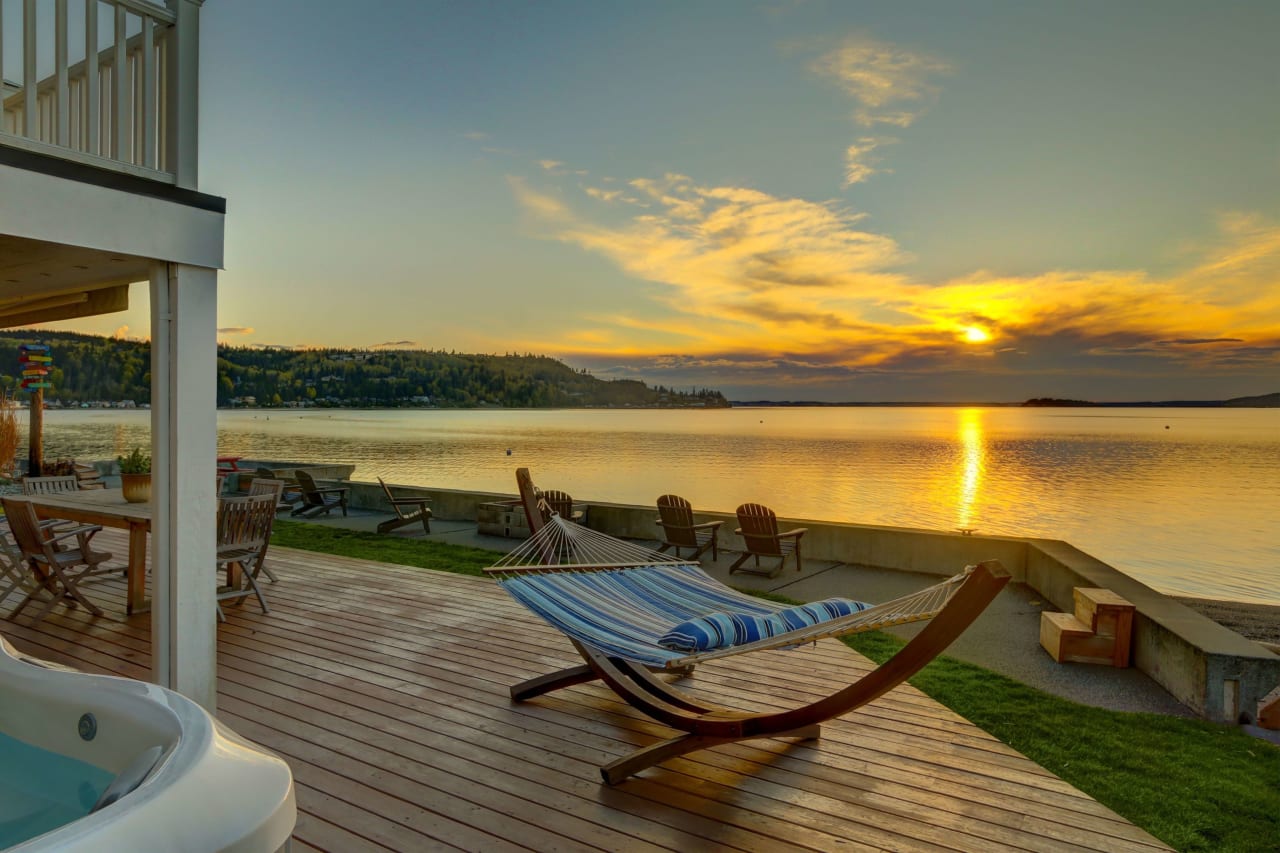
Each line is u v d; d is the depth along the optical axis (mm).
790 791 2920
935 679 4555
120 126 3529
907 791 2932
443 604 5777
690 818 2707
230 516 5258
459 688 4012
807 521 8758
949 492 27984
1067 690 4480
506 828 2621
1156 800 3016
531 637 4934
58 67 3320
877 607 2771
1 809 2100
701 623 2777
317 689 3980
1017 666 4945
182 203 3613
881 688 2535
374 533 10023
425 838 2549
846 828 2646
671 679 4203
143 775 1639
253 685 4031
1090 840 2590
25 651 4609
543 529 3969
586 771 3074
